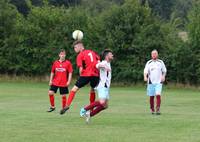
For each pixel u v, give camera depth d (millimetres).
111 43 95562
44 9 101250
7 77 101438
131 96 67000
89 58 31281
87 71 31234
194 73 91312
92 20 99000
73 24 99500
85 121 30953
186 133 25516
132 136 24281
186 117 34750
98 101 29641
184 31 97812
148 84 37844
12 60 101438
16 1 164000
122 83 96312
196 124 29750
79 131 26047
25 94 67375
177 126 28625
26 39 100062
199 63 90500
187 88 91938
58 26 99438
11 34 101875
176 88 92188
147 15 96938
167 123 30188
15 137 23750
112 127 27922
